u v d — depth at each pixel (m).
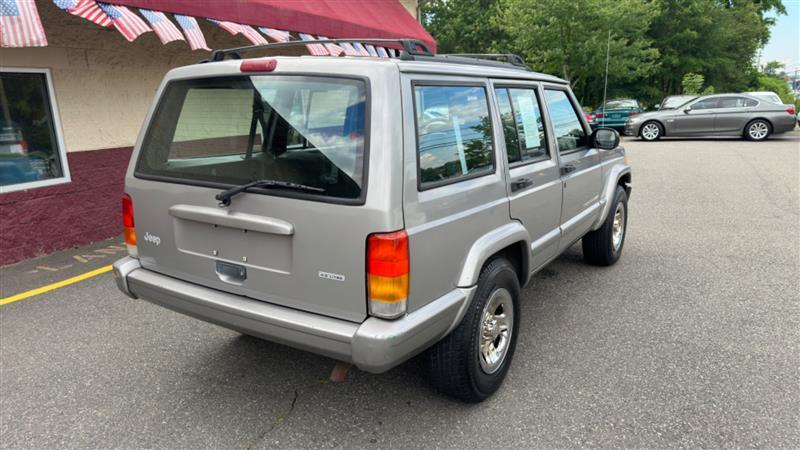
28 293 4.88
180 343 3.89
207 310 2.78
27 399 3.20
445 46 39.09
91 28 6.40
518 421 2.92
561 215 4.00
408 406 3.08
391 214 2.29
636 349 3.69
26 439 2.83
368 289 2.36
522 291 4.79
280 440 2.80
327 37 8.56
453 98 2.83
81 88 6.38
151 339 3.96
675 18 30.77
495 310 3.11
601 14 23.56
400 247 2.31
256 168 2.62
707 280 4.99
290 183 2.49
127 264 3.17
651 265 5.45
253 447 2.75
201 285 2.89
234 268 2.73
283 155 2.54
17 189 5.76
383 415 3.00
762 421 2.88
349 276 2.38
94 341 3.93
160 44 7.31
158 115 3.02
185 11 6.07
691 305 4.42
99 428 2.92
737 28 32.72
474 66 3.14
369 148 2.33
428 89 2.65
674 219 7.36
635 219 7.40
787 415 2.92
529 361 3.55
